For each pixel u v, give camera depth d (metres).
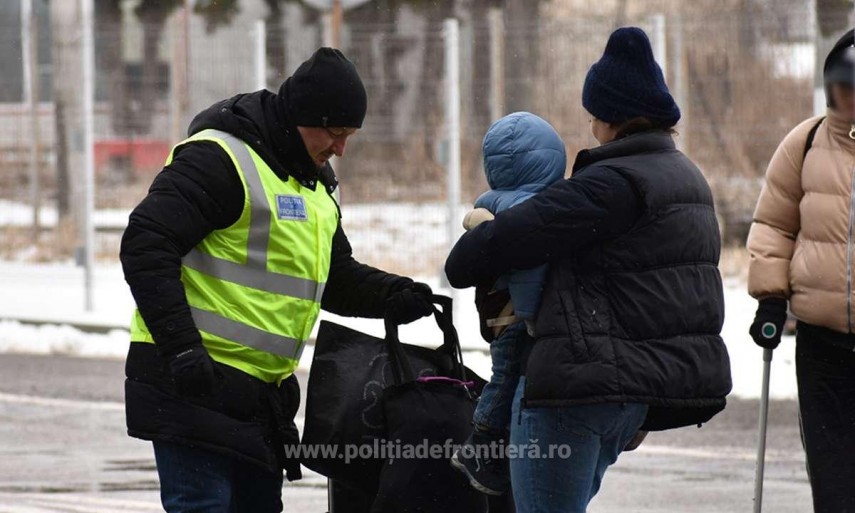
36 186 50.53
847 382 15.11
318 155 13.45
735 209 40.72
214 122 13.30
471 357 33.47
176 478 13.23
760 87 38.62
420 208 42.16
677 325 12.60
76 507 20.47
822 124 15.48
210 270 13.16
